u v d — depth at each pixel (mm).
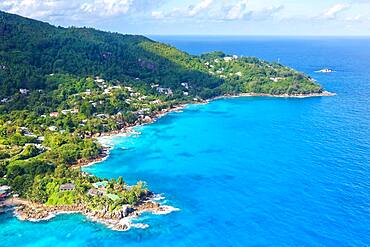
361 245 162875
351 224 177125
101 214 186625
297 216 185250
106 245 166750
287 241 167625
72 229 177000
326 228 175000
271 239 169250
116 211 185500
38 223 181375
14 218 185375
